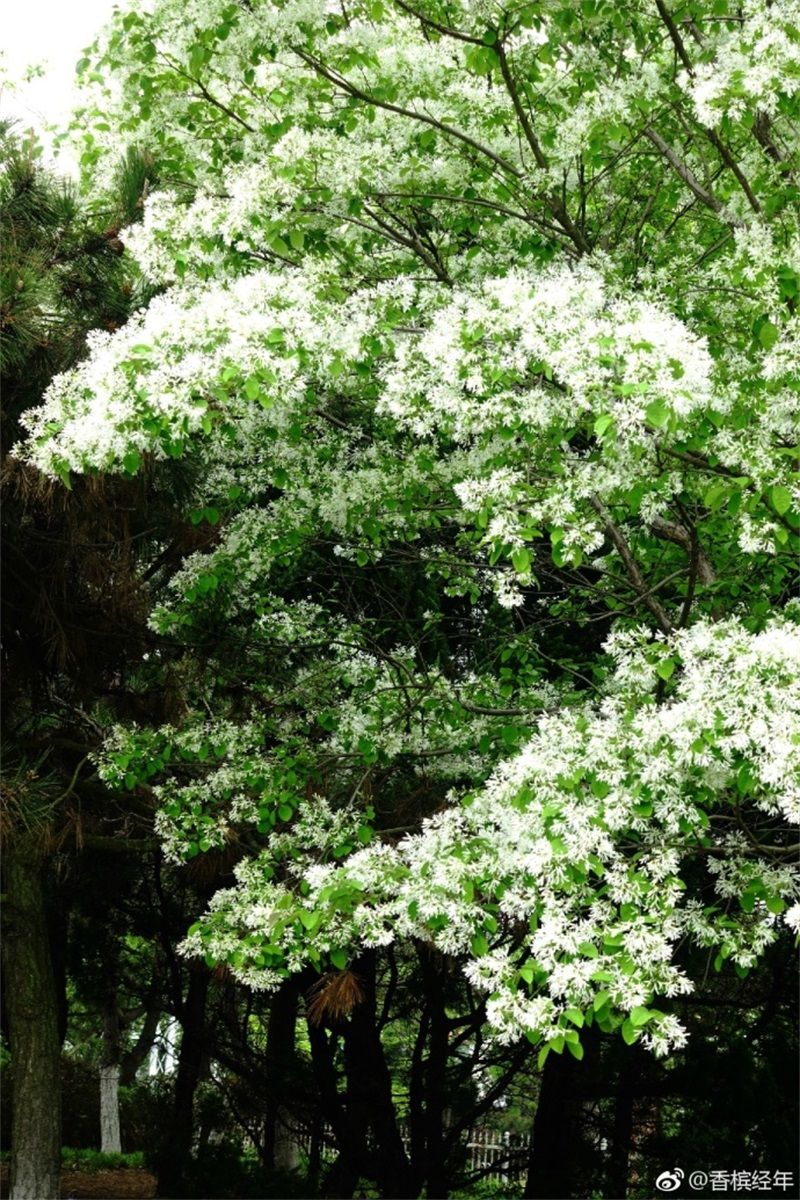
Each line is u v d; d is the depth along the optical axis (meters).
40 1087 6.55
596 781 3.90
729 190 5.73
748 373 4.69
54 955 10.31
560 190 5.75
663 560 6.42
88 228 6.21
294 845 5.92
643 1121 9.73
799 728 3.54
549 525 4.44
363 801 6.64
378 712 6.54
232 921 5.19
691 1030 8.81
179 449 4.34
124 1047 18.52
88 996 11.16
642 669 4.37
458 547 7.00
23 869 6.77
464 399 4.32
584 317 4.04
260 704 7.26
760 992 9.48
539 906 3.94
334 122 5.59
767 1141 8.35
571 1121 9.52
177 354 4.27
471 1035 10.98
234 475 6.51
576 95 5.59
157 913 10.37
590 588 6.34
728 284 5.24
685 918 4.46
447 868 4.11
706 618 4.80
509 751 6.09
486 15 4.95
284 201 5.16
